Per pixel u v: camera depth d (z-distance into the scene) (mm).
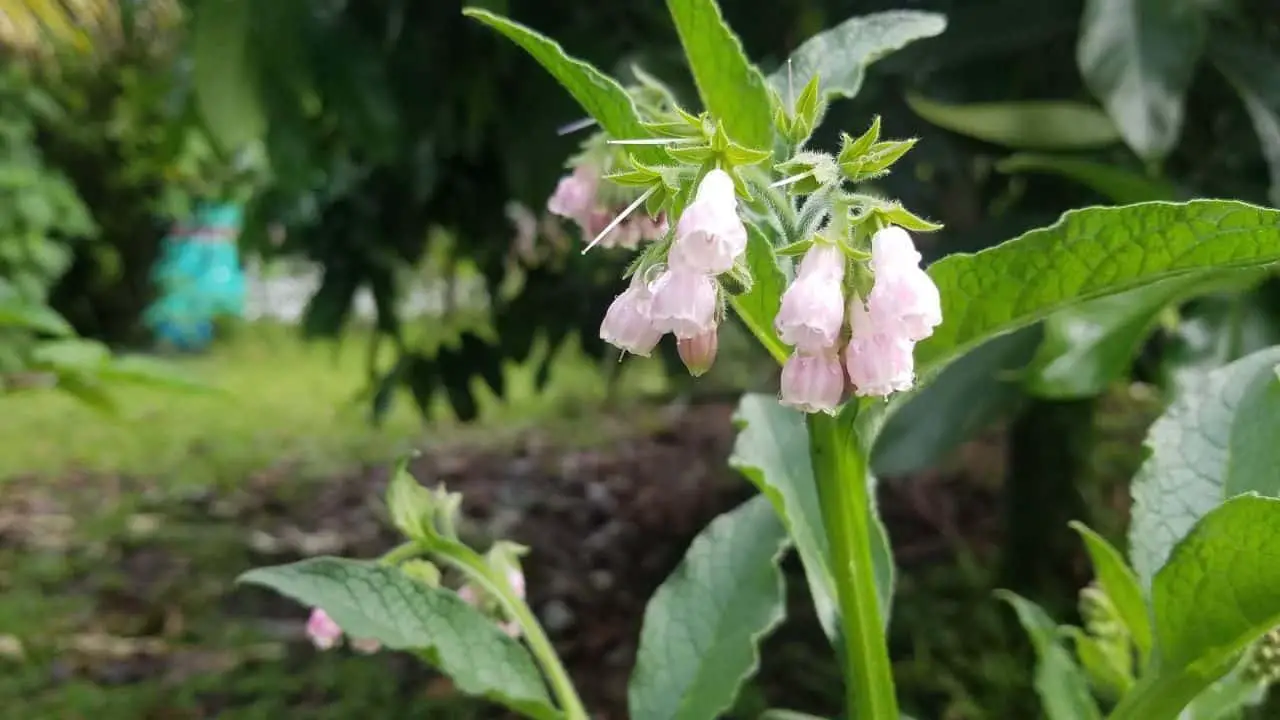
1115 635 260
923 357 171
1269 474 194
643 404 1378
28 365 390
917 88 436
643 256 158
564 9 518
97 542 868
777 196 173
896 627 574
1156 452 204
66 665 628
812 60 209
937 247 434
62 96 1462
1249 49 387
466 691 197
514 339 707
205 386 403
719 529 250
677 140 155
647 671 231
